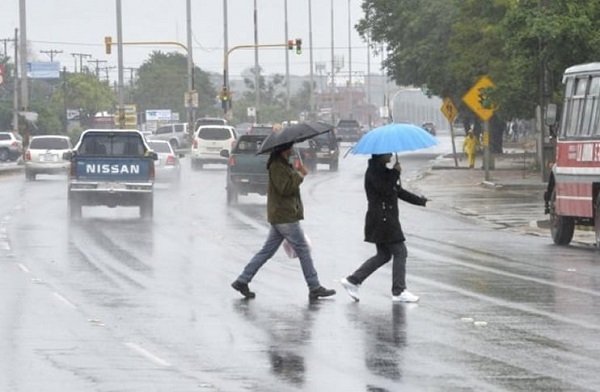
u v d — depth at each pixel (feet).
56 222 230.07
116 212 256.73
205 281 142.41
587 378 84.28
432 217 249.55
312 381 84.17
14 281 142.41
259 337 103.35
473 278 145.79
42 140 393.70
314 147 431.43
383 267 157.99
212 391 81.15
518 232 215.51
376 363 90.79
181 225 223.71
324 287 135.13
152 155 239.09
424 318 113.50
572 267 158.40
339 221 233.55
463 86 456.86
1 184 368.07
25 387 82.64
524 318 113.29
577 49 301.22
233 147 281.33
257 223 228.22
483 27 408.26
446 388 81.20
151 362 91.97
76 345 99.71
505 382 83.05
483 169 420.77
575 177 184.65
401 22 534.78
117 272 151.43
